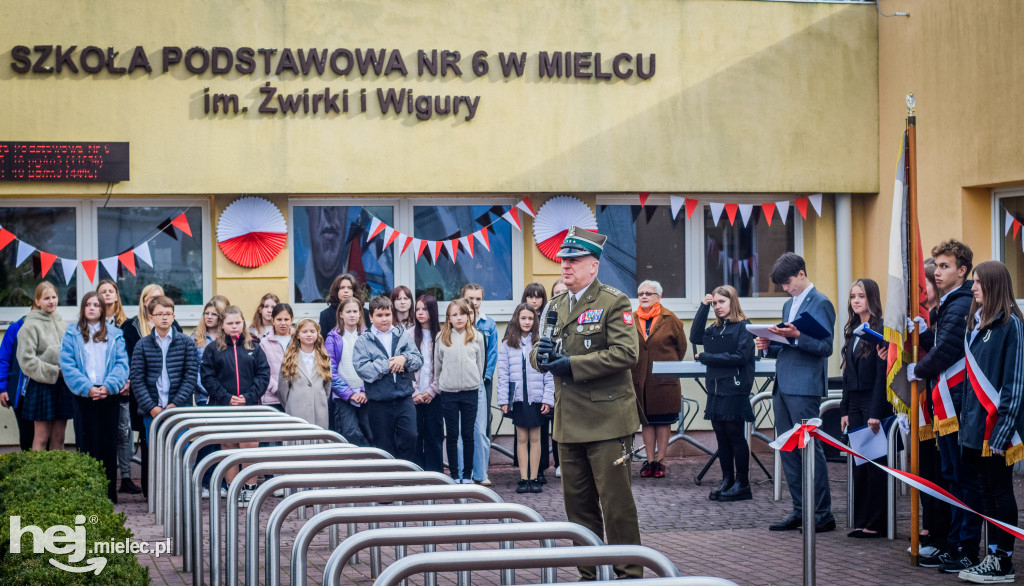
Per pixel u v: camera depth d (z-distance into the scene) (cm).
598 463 536
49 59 995
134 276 1062
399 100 1055
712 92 1116
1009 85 932
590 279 555
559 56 1084
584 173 1094
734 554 667
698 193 1145
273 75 1035
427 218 1115
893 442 714
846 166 1140
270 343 920
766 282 1177
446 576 621
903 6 1090
